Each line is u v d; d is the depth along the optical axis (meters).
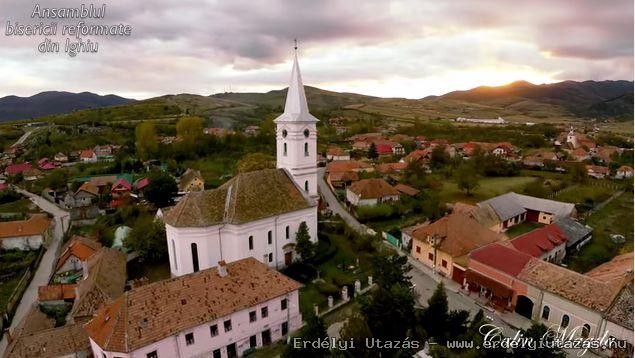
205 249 47.00
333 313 42.50
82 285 46.03
